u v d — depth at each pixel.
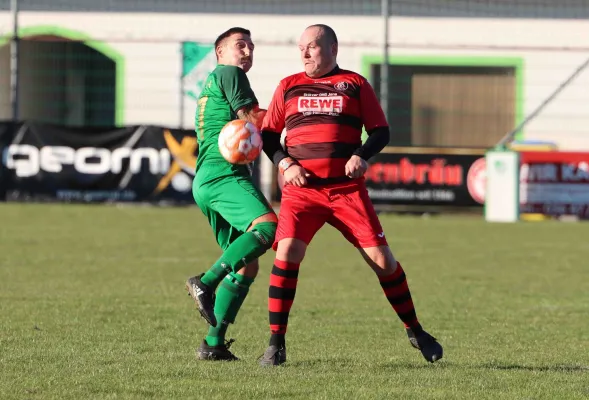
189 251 50.12
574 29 98.75
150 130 78.06
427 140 101.50
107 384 19.53
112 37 100.00
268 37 98.38
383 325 28.86
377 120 21.92
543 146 82.81
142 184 78.06
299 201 21.89
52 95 105.62
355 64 99.56
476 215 78.06
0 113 105.94
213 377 20.47
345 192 21.80
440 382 20.25
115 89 103.25
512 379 20.69
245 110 22.30
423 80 101.12
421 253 51.09
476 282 40.00
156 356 23.05
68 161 78.19
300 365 22.17
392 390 19.30
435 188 76.12
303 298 34.66
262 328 27.98
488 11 99.19
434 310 32.38
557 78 99.56
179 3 99.44
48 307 31.22
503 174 73.69
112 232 59.72
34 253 47.75
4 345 24.22
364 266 45.03
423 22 99.56
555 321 30.28
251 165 23.16
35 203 79.56
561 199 75.19
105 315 29.81
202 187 22.66
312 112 21.97
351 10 99.06
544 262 47.72
